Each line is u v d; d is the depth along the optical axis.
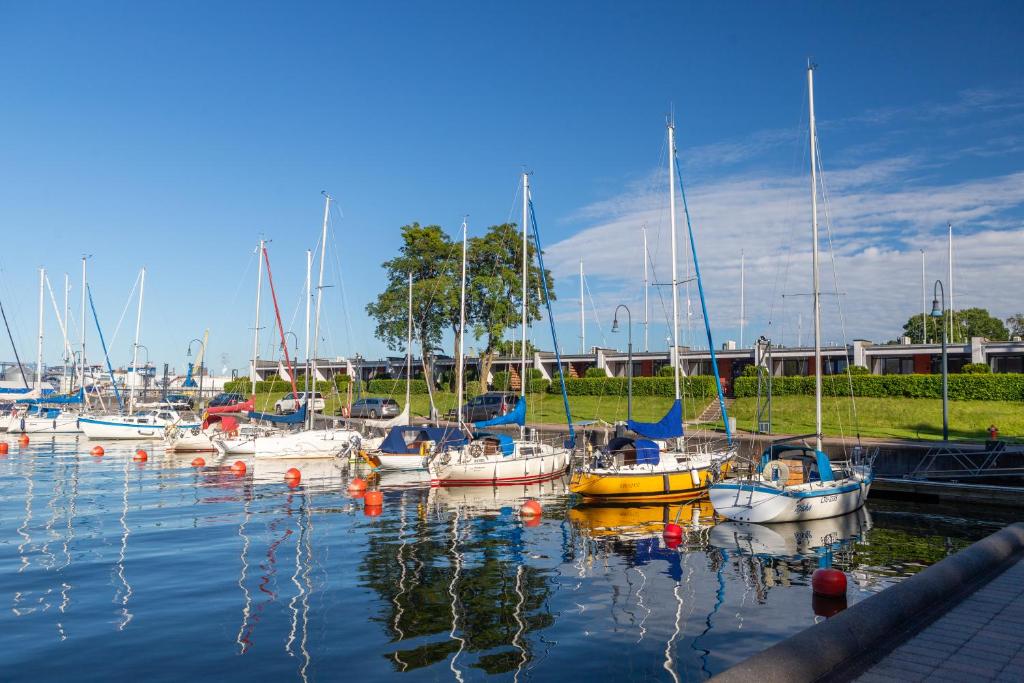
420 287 68.69
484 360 70.88
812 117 26.53
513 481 33.06
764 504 23.80
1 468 39.62
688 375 66.38
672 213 32.91
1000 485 29.80
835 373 60.81
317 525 23.61
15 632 13.19
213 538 21.47
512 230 70.44
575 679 11.12
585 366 74.31
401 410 64.62
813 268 26.09
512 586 16.38
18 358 73.00
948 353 55.81
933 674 7.69
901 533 22.48
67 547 20.19
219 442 43.91
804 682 7.18
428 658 12.00
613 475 27.53
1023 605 10.15
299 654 12.15
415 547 20.38
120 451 49.44
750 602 15.16
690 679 11.11
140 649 12.38
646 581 16.83
